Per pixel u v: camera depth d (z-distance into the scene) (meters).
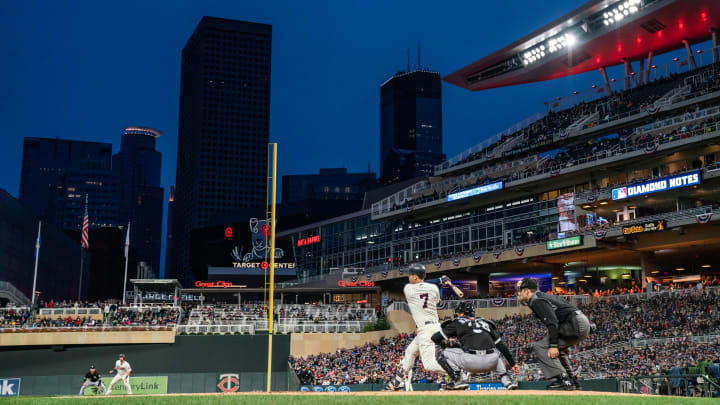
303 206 175.88
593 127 71.00
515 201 74.06
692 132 56.12
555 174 67.00
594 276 76.00
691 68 70.56
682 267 69.88
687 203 57.47
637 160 61.53
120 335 54.19
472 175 80.75
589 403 8.88
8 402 11.09
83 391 26.86
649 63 76.25
